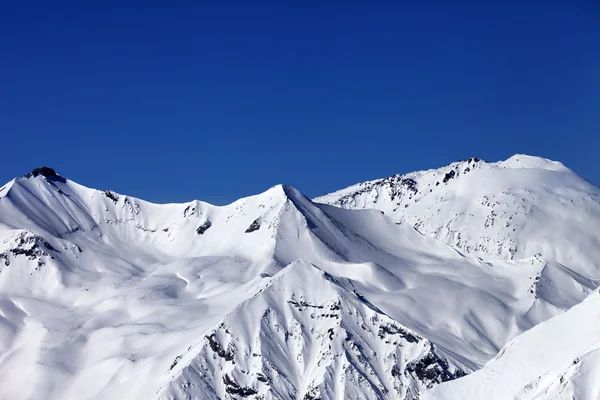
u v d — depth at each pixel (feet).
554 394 574.56
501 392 640.17
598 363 571.69
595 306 627.05
